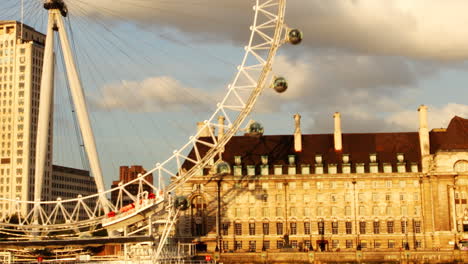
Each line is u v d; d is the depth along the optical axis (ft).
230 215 517.55
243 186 520.83
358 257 456.45
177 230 515.09
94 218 376.27
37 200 384.68
